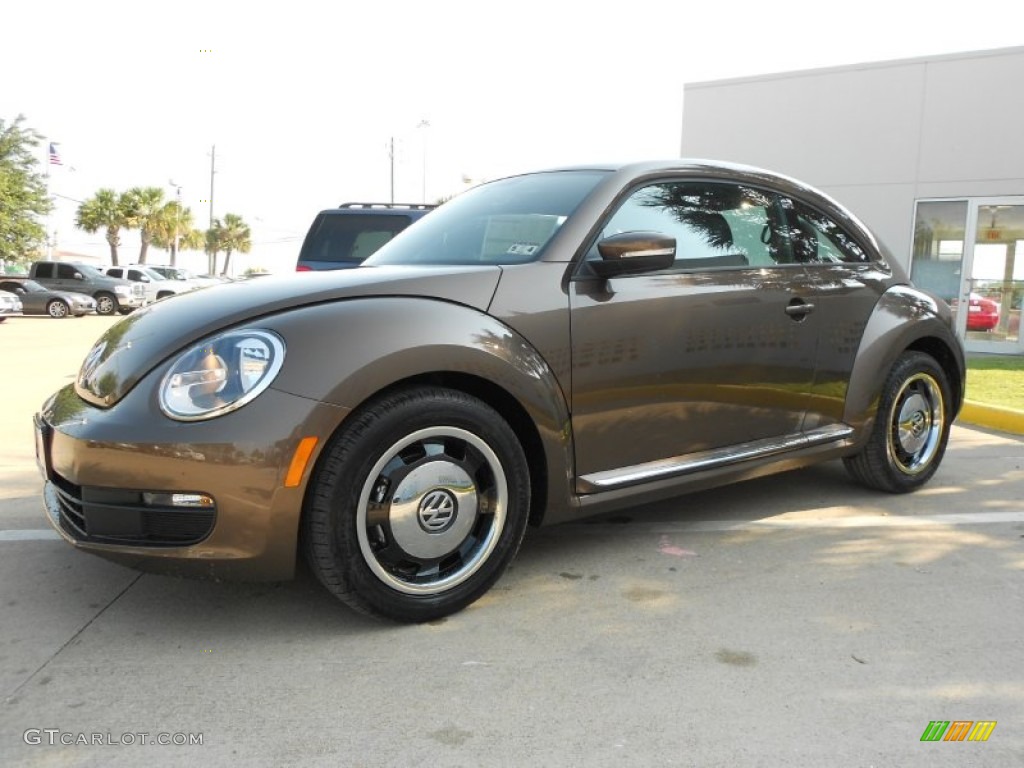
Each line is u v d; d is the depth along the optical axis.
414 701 2.23
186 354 2.46
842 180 12.80
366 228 8.84
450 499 2.67
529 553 3.40
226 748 2.02
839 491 4.32
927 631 2.67
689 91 13.89
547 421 2.82
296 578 3.09
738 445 3.44
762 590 3.01
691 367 3.20
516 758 1.98
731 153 13.62
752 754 2.00
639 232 2.89
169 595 2.93
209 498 2.36
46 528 3.66
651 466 3.17
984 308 12.11
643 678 2.36
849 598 2.94
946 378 4.32
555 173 3.55
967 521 3.83
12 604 2.85
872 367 3.86
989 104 11.66
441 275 2.75
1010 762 1.97
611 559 3.33
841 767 1.95
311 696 2.26
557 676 2.37
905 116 12.25
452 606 2.72
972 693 2.29
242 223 64.31
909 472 4.19
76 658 2.47
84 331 18.08
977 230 11.96
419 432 2.57
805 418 3.67
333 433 2.46
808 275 3.67
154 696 2.25
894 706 2.22
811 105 12.91
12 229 30.61
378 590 2.57
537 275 2.88
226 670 2.40
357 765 1.95
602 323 2.96
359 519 2.50
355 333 2.49
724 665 2.44
